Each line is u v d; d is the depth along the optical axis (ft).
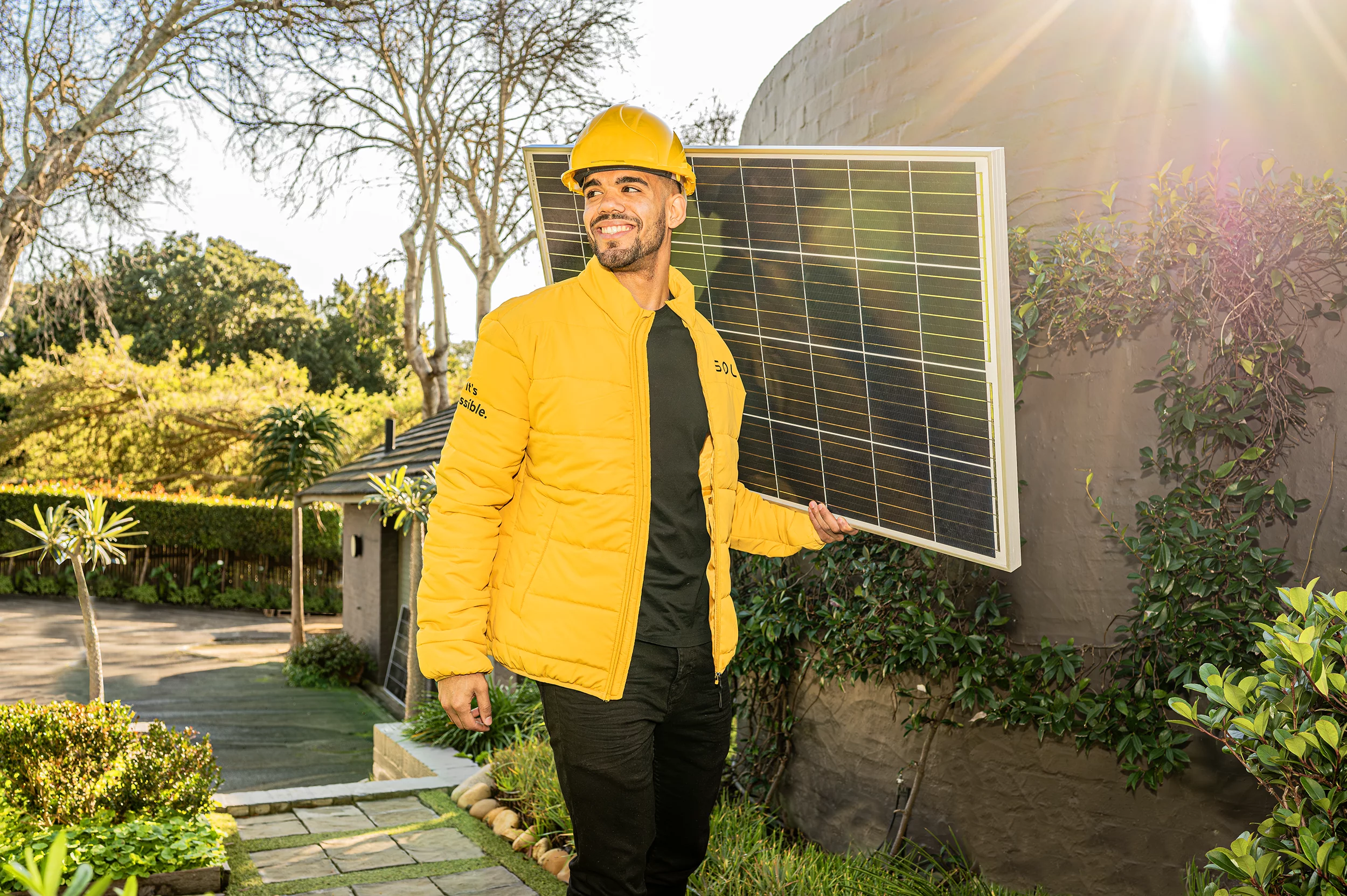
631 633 7.12
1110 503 12.51
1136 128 12.49
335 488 59.26
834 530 9.09
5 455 100.99
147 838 14.14
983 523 7.64
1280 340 10.93
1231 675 7.51
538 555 7.20
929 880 13.08
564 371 7.21
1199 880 9.92
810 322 8.61
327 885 14.16
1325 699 7.47
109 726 16.38
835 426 8.73
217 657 60.08
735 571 18.11
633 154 7.32
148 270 157.38
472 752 24.17
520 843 15.78
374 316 142.51
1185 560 11.25
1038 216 13.29
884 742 14.83
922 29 14.83
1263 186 10.98
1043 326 12.87
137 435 100.73
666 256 7.89
